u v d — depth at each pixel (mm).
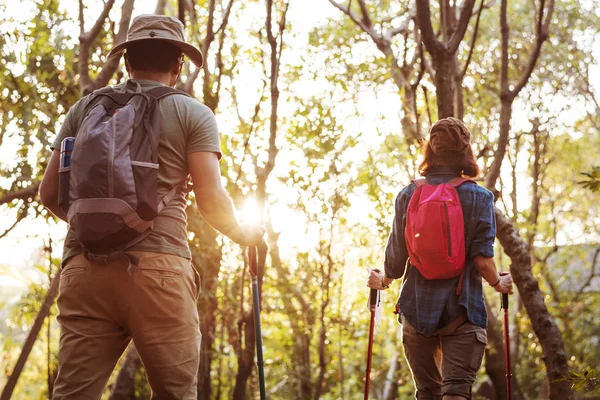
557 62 12578
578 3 12867
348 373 9250
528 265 6383
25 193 6824
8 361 8594
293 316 7914
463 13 6133
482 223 3475
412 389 9305
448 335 3516
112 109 2729
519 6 12062
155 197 2619
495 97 10734
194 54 2977
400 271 3717
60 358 2709
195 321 2789
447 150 3641
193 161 2770
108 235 2555
